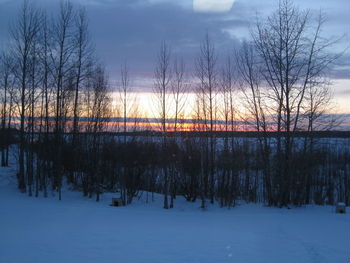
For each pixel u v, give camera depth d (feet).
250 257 27.25
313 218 46.57
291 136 56.90
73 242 30.99
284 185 57.16
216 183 67.82
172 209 56.49
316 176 76.54
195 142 65.77
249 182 71.15
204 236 34.53
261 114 59.57
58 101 65.67
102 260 25.81
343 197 84.33
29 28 66.03
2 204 54.24
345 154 91.25
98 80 81.87
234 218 46.65
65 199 61.98
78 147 71.51
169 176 63.62
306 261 26.45
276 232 36.96
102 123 69.36
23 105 68.18
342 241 32.91
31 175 70.69
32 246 29.43
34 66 66.49
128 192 63.67
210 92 63.93
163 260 26.12
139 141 71.10
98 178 64.69
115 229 37.35
